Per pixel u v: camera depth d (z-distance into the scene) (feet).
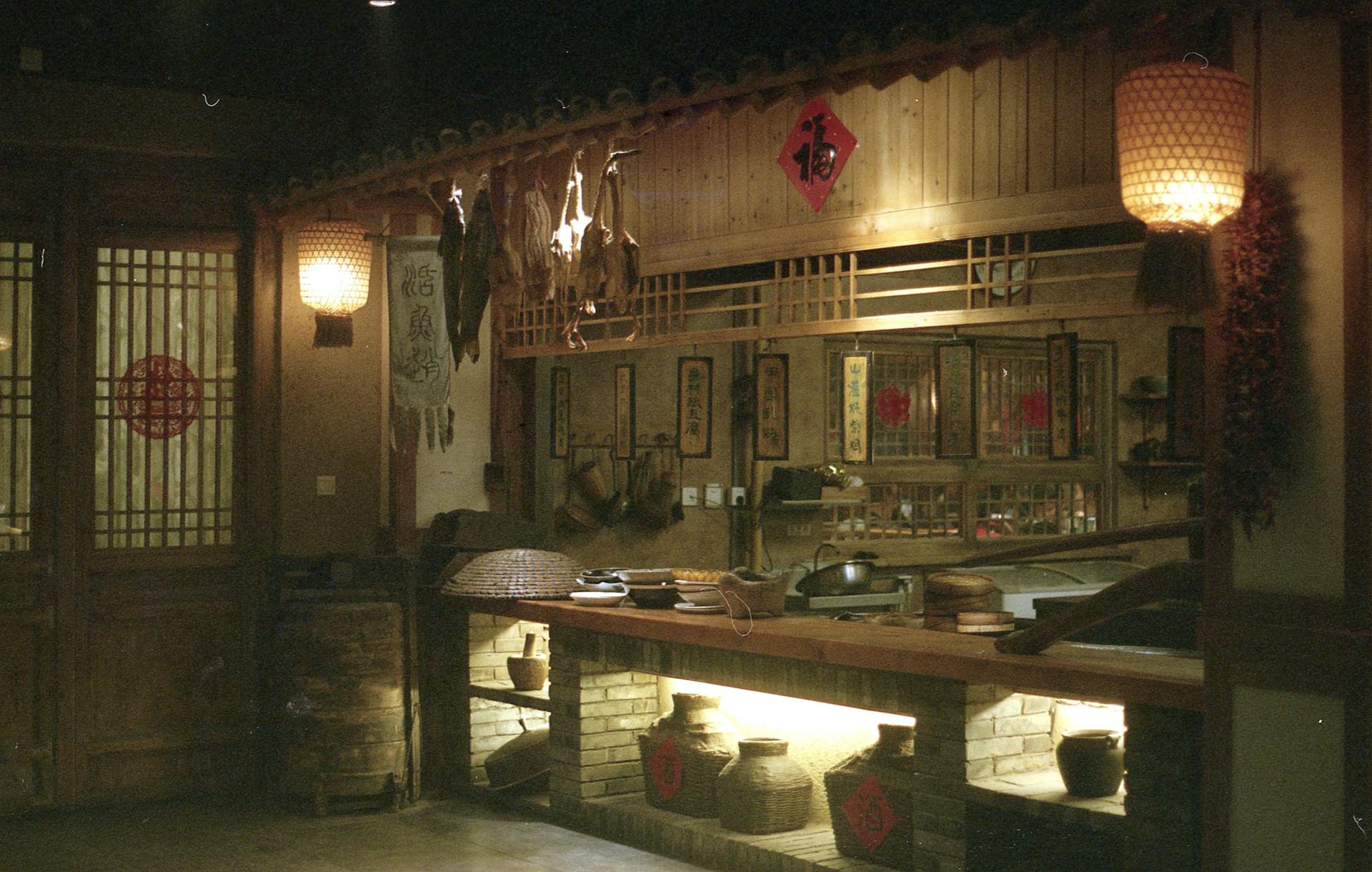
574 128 18.76
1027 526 32.42
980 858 15.98
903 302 29.66
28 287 22.88
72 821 22.08
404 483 24.89
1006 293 16.94
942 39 14.37
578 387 27.14
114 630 23.27
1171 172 12.32
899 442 30.68
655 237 21.61
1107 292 31.04
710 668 19.02
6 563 22.45
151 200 23.57
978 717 16.01
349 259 23.21
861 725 18.83
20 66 22.22
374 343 25.03
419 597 24.17
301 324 24.45
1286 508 12.94
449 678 24.12
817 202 19.02
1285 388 12.93
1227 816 13.24
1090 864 16.29
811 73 15.81
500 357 25.81
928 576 18.38
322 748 22.09
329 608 22.36
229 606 24.16
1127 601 14.61
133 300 23.59
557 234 20.43
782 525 28.81
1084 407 32.89
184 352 24.02
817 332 19.13
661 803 20.08
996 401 31.83
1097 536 16.89
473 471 25.66
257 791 23.98
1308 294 12.81
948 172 17.40
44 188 22.76
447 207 21.31
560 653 21.27
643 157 21.74
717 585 18.84
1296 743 12.76
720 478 28.50
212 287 24.22
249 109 23.84
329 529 24.63
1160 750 14.12
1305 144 12.81
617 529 27.43
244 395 24.30
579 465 27.17
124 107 22.93
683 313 21.21
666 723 20.29
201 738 23.76
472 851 19.88
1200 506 18.28
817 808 19.20
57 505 22.76
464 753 23.65
